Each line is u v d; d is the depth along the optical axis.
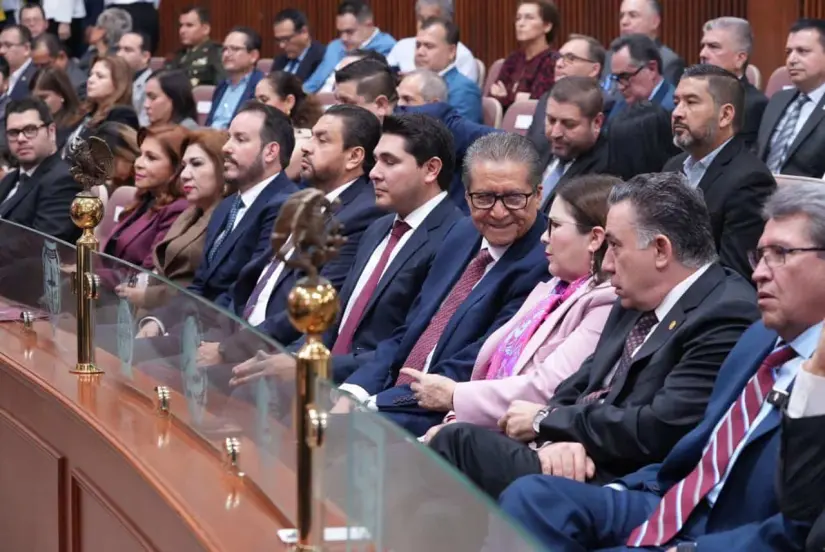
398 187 4.75
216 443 3.02
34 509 3.74
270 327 5.02
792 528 2.68
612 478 3.34
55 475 3.54
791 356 2.95
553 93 6.12
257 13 13.49
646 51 7.13
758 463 2.90
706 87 5.39
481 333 4.21
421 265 4.73
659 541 2.95
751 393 2.97
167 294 3.34
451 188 6.20
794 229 2.84
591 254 3.91
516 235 4.25
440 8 10.09
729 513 2.95
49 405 3.63
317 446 2.36
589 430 3.34
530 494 3.03
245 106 5.69
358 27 10.84
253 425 2.78
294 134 6.16
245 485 2.80
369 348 4.75
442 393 3.90
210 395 3.05
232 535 2.50
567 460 3.32
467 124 6.39
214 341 3.03
